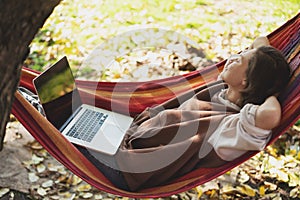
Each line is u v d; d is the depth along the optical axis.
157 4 5.05
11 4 1.44
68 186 2.88
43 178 2.91
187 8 5.02
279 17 5.05
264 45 2.63
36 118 2.37
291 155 3.24
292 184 3.00
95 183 2.35
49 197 2.79
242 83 2.56
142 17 4.81
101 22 4.68
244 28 4.77
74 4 4.91
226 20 4.87
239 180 3.00
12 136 3.17
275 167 3.12
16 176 2.89
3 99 1.54
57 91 2.72
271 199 2.89
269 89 2.50
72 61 4.12
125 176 2.41
